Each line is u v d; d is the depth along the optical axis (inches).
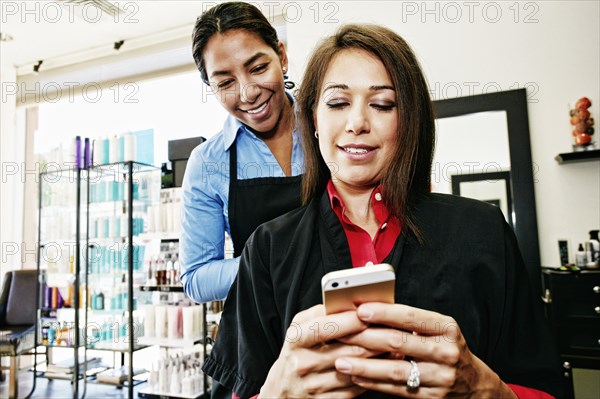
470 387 18.8
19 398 117.5
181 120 116.8
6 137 141.3
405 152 22.8
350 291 18.4
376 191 23.5
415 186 24.3
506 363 22.2
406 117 22.7
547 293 74.2
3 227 141.6
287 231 24.3
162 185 110.0
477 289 21.4
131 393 106.4
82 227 122.1
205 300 42.6
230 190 41.4
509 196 80.7
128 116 125.7
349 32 22.7
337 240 23.2
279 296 23.1
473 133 83.4
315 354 19.0
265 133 43.2
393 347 18.2
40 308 124.0
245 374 23.4
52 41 126.3
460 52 86.0
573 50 80.7
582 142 76.1
